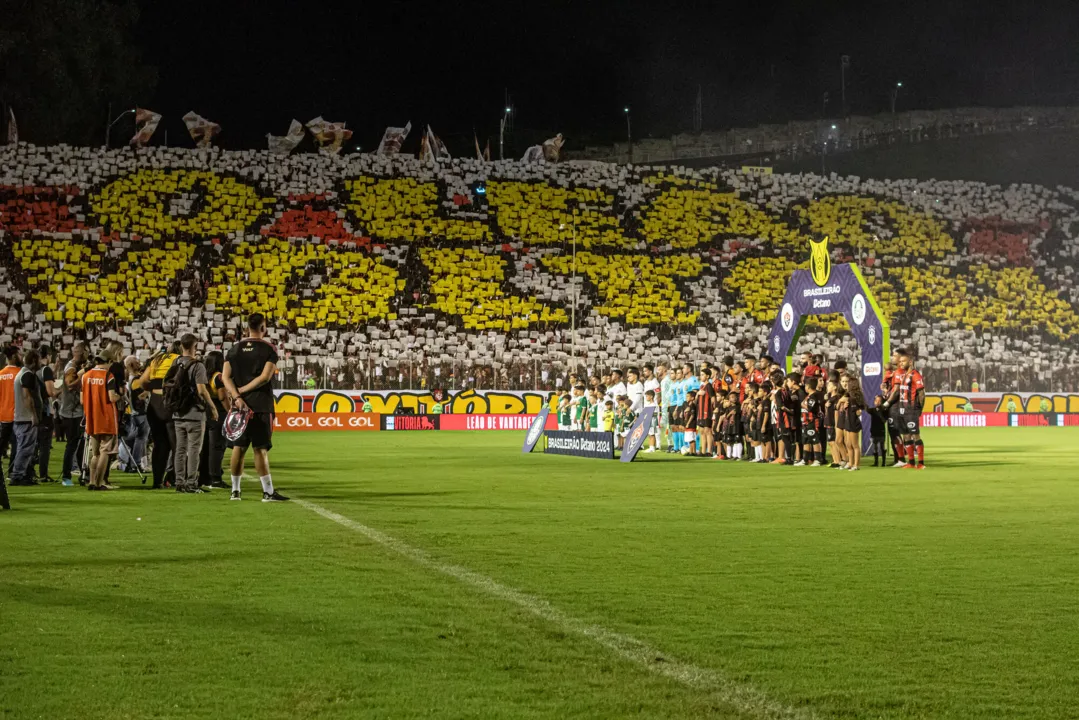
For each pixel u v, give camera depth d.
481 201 54.12
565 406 30.19
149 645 5.42
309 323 46.72
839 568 7.91
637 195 56.62
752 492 14.59
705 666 5.04
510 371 45.62
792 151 91.88
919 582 7.32
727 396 23.02
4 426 16.03
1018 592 6.95
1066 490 15.06
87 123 63.50
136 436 18.16
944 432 40.84
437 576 7.45
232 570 7.70
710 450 24.56
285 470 19.19
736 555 8.54
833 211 58.28
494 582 7.22
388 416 43.19
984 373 49.69
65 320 44.50
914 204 59.91
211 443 15.42
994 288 56.06
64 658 5.16
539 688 4.67
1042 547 9.09
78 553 8.55
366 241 50.59
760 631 5.77
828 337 51.16
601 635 5.65
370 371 44.25
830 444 21.34
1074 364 52.75
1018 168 91.00
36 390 15.98
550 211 54.44
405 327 47.62
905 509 12.31
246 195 51.34
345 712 4.34
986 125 95.88
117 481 16.47
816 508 12.40
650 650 5.34
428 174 55.06
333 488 15.15
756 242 55.34
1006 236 59.03
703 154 91.31
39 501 13.15
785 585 7.17
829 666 5.05
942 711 4.38
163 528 10.26
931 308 54.16
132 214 49.16
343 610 6.27
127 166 51.34
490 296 49.66
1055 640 5.59
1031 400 49.97
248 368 13.09
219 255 48.34
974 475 18.19
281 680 4.79
